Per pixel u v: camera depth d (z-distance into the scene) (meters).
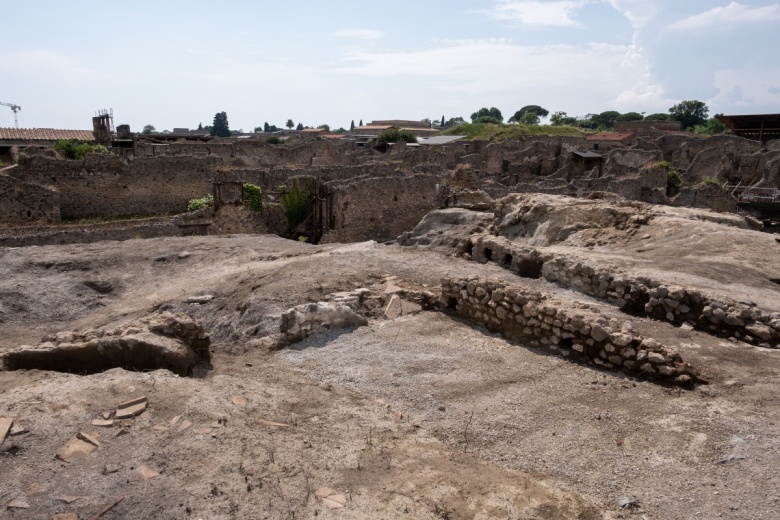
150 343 8.60
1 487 5.16
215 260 19.61
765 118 68.38
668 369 7.94
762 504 5.26
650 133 83.31
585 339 8.75
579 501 5.36
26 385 7.31
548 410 7.25
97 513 4.88
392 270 14.81
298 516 4.98
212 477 5.45
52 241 24.59
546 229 21.27
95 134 58.78
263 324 11.30
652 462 6.04
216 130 185.50
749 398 7.44
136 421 6.39
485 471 5.86
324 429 6.69
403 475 5.69
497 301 10.28
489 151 61.56
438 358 9.14
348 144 68.81
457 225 26.36
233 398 7.28
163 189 38.03
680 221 18.33
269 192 34.72
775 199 40.91
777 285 13.03
